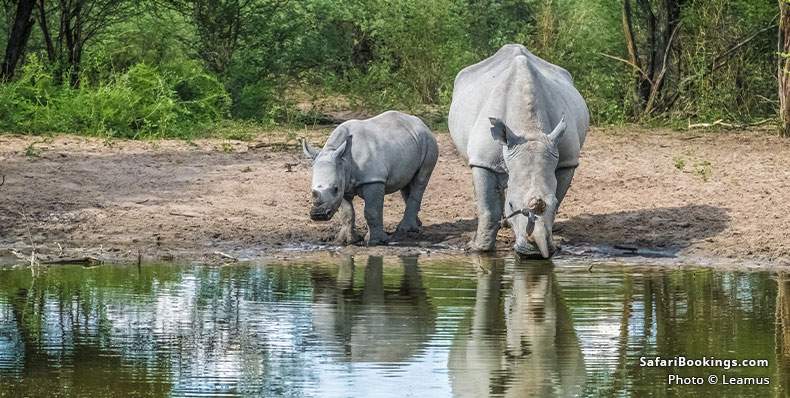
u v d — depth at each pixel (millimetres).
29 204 22812
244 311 15352
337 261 19266
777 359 13086
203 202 23422
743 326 14609
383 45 42000
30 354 13227
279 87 39969
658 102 37344
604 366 12820
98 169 25625
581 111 21141
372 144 20766
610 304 15859
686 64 38094
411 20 40469
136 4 39594
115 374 12422
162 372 12508
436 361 13000
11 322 14750
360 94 39969
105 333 14195
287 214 22875
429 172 22000
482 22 43438
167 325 14625
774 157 27469
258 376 12344
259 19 39750
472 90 21031
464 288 16906
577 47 39688
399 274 18031
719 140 31125
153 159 27062
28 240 20859
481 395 11727
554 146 18656
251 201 23609
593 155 28031
